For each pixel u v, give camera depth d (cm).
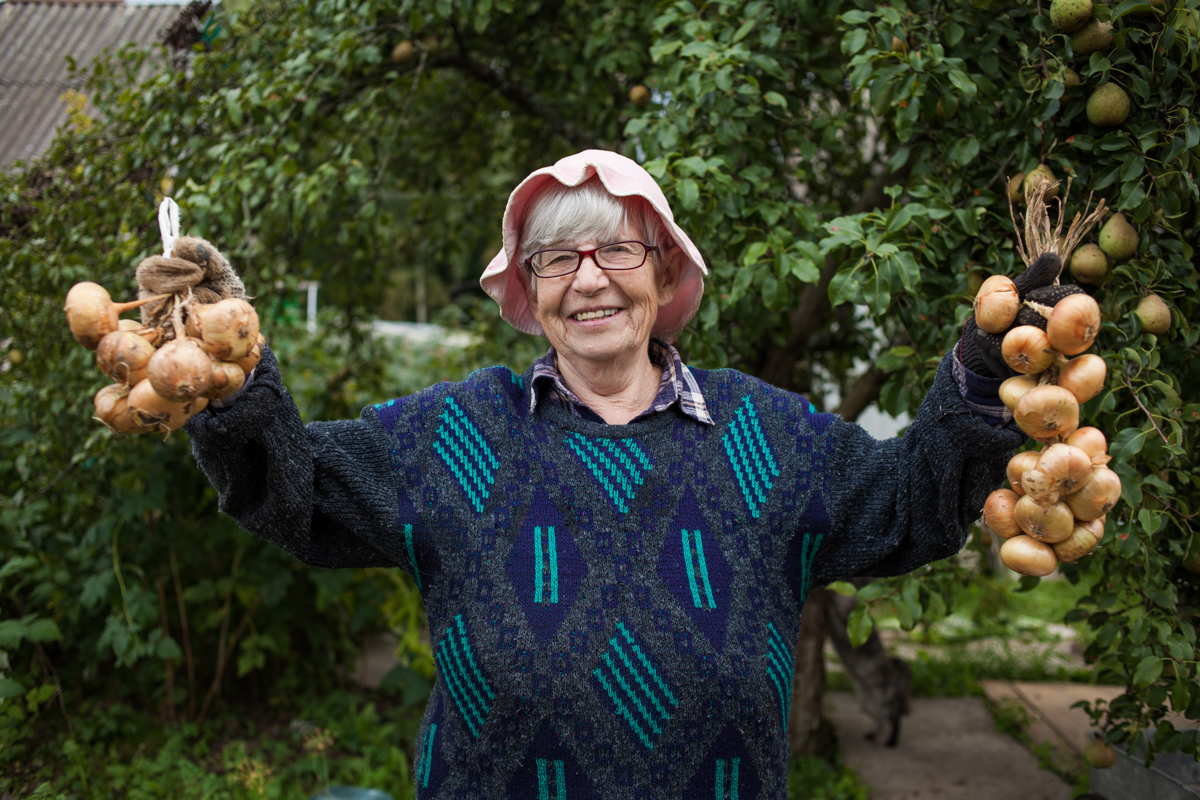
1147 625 187
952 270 206
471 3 276
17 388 310
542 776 122
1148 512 174
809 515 134
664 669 123
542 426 136
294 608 375
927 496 125
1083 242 187
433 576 132
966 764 364
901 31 203
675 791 122
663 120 235
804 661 362
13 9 358
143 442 317
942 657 485
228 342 104
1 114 337
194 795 301
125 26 359
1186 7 169
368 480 131
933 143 218
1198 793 232
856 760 367
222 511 126
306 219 328
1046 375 114
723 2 233
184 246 108
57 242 290
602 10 312
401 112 317
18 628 264
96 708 339
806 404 144
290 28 296
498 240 435
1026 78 193
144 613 311
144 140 283
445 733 130
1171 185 177
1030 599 591
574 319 138
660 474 132
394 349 511
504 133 425
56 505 324
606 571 126
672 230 136
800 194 351
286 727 369
